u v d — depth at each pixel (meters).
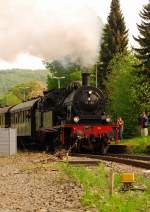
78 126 32.53
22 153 33.28
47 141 35.88
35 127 37.81
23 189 14.68
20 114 41.50
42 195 13.46
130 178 14.08
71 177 17.34
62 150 30.14
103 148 32.94
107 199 12.10
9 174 18.91
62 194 13.61
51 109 34.44
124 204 11.23
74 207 11.71
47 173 19.08
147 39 56.19
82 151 34.16
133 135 53.19
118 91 58.72
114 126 33.25
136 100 56.94
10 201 12.47
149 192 13.60
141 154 31.19
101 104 33.75
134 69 57.62
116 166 21.52
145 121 39.41
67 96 34.94
